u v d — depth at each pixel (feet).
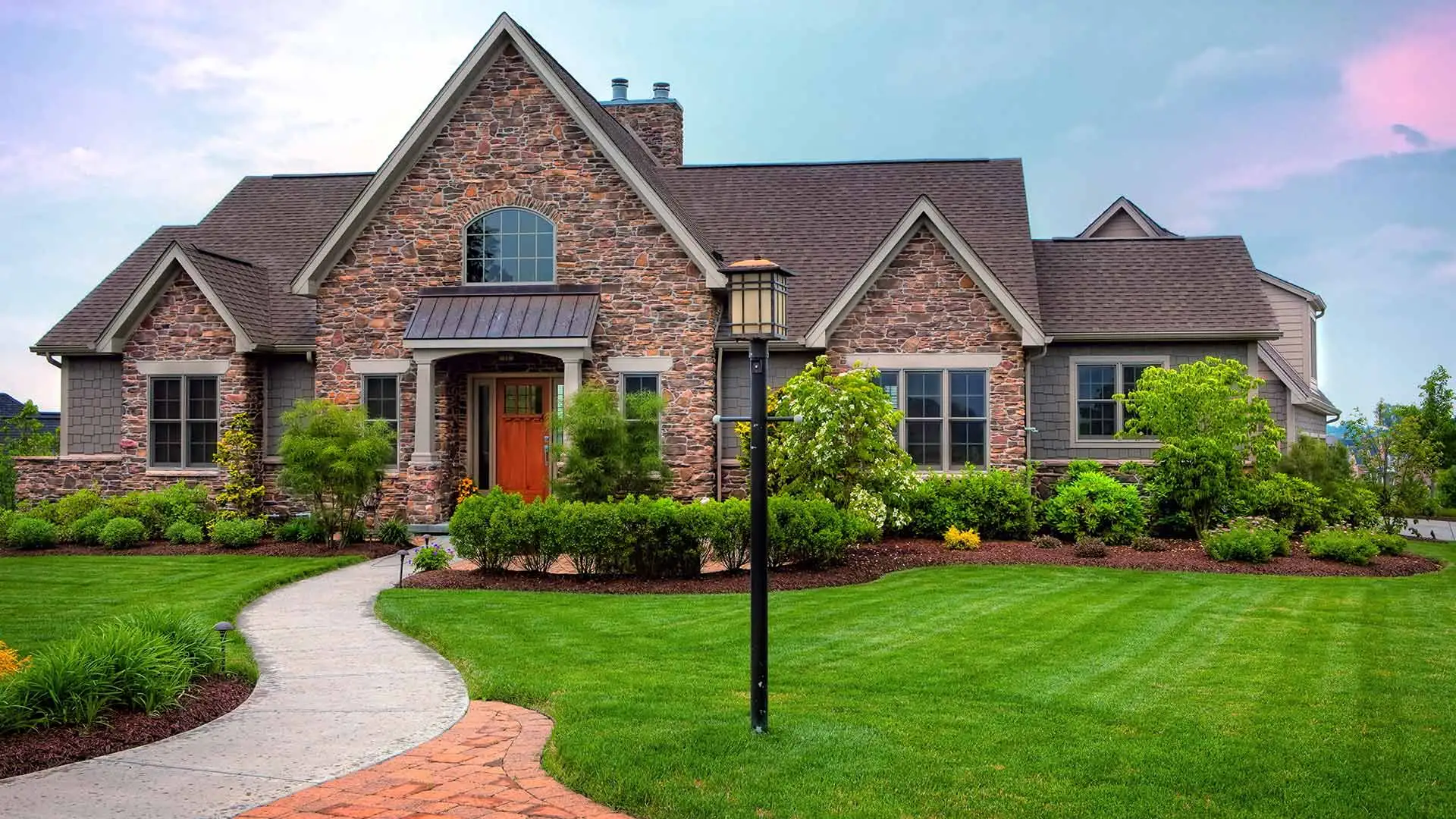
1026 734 25.17
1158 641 36.35
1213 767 22.91
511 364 73.92
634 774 22.11
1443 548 72.23
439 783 22.12
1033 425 74.08
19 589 47.75
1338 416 97.35
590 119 69.26
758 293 26.09
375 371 71.15
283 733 26.04
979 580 50.37
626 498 52.08
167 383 73.61
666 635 37.32
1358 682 30.53
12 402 144.05
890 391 69.26
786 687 29.71
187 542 63.82
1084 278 77.66
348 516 65.46
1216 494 62.13
